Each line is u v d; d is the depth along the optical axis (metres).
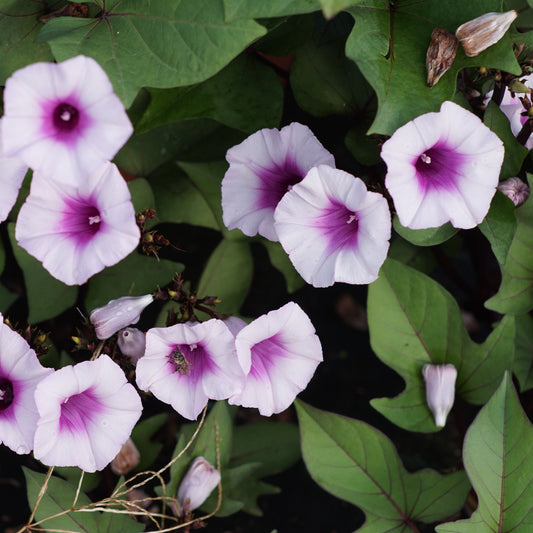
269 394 0.70
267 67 0.76
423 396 0.76
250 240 0.79
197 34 0.68
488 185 0.68
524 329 0.81
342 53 0.77
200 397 0.69
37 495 0.73
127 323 0.70
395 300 0.76
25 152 0.65
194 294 0.73
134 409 0.69
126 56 0.69
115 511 0.73
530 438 0.73
